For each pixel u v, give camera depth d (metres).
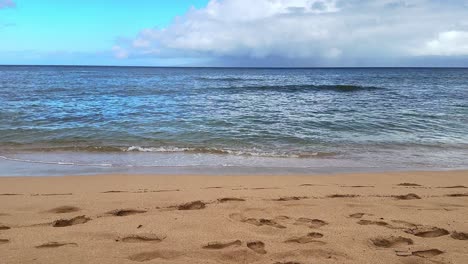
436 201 4.77
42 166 7.50
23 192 5.27
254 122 13.54
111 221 3.84
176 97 23.69
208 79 53.03
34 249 3.11
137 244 3.24
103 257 2.96
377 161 8.27
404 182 6.19
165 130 11.83
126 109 17.20
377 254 3.11
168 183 5.90
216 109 17.34
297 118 14.64
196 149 9.28
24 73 70.94
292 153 9.00
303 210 4.29
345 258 3.02
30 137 10.65
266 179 6.30
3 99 20.86
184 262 2.89
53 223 3.78
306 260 2.96
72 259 2.92
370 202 4.68
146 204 4.50
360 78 61.25
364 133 11.78
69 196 4.91
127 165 7.65
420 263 2.96
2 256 2.96
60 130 11.72
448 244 3.35
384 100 22.80
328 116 15.36
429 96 26.00
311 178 6.44
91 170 7.18
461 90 32.44
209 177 6.42
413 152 9.26
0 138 10.46
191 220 3.88
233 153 8.96
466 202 4.74
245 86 35.44
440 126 13.16
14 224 3.75
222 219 3.92
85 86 33.94
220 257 2.99
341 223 3.85
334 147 9.76
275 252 3.10
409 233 3.60
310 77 65.56
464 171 7.19
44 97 22.61
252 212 4.19
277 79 55.19
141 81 45.16
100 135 11.02
